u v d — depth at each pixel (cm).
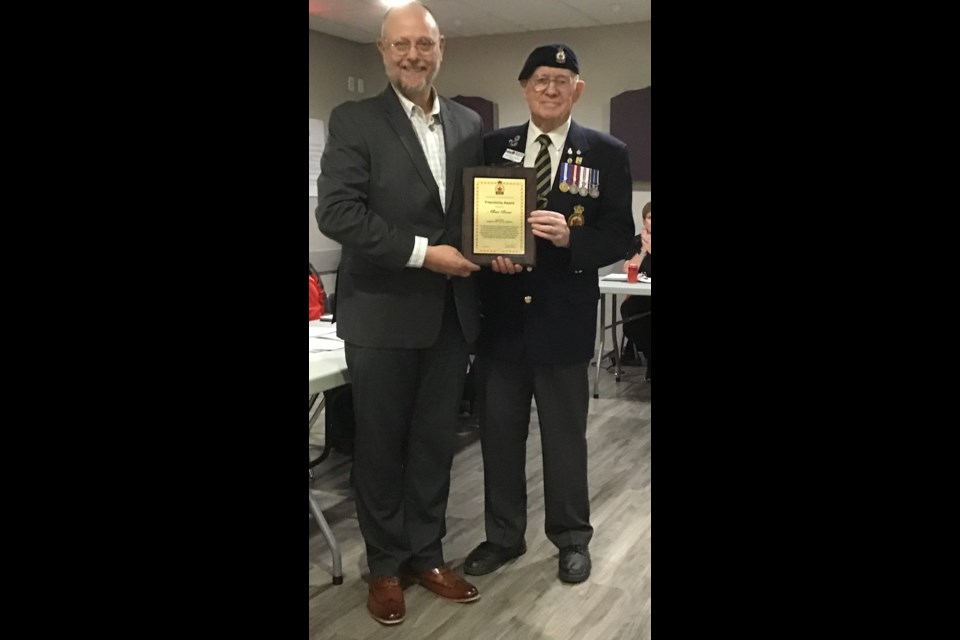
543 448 241
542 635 213
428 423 222
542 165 228
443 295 211
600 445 382
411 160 205
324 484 324
